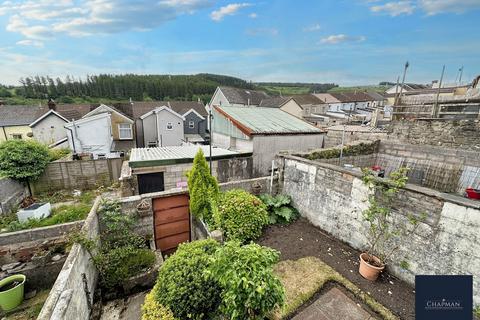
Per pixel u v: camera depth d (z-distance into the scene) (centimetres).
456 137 801
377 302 361
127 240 485
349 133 1147
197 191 522
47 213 841
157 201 537
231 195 570
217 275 264
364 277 416
